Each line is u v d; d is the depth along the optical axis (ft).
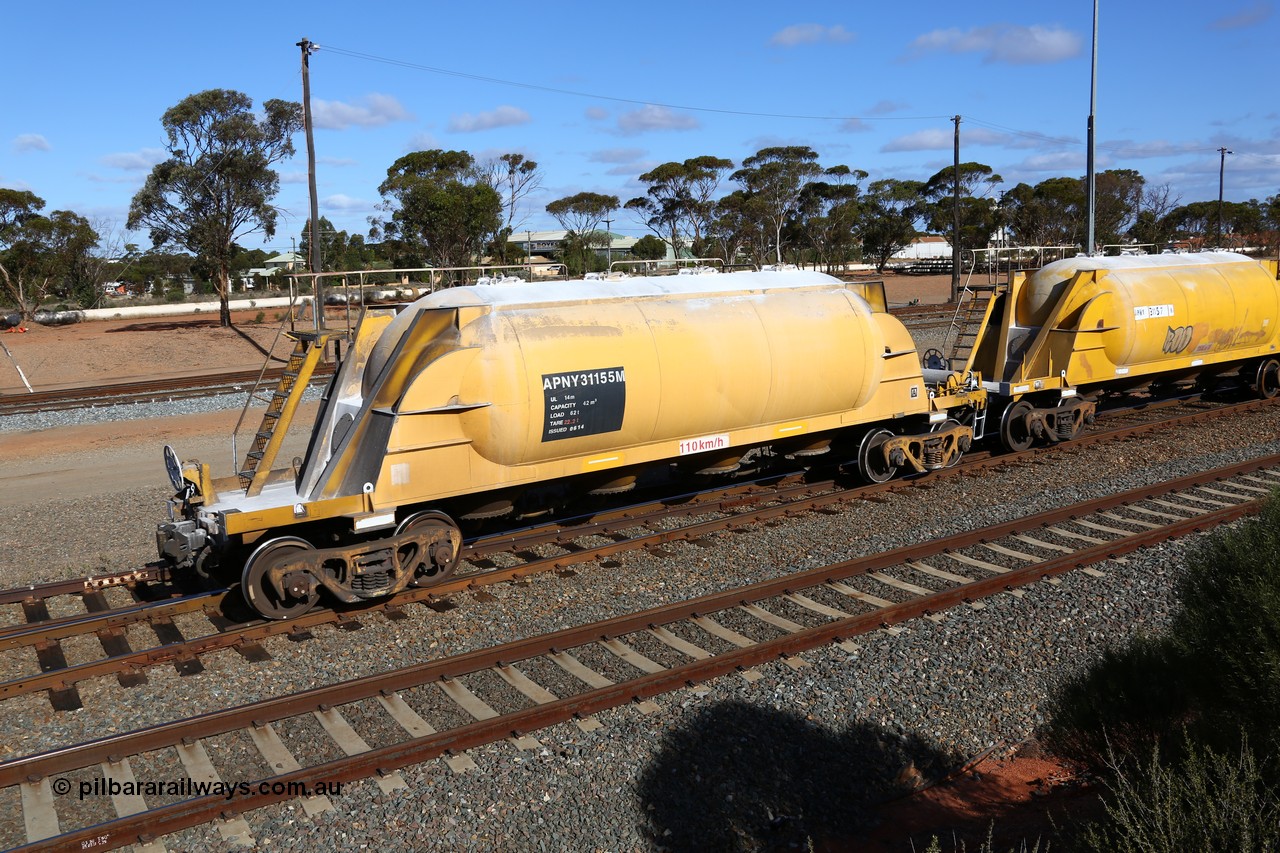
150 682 23.79
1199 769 13.94
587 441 31.63
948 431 43.57
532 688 23.02
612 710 21.68
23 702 22.84
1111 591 28.84
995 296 49.75
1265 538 17.49
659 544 34.30
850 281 40.29
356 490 28.30
